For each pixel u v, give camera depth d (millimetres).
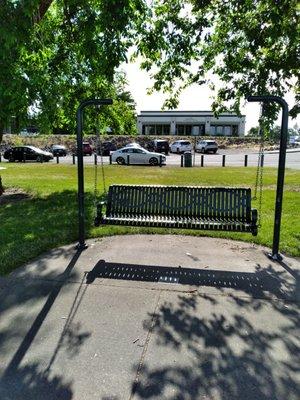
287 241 6105
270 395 2666
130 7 6559
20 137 44062
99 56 6891
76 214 8180
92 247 5910
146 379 2838
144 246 5973
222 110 8320
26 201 9992
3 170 19812
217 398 2641
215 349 3209
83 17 6785
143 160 24672
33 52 6332
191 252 5688
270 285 4492
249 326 3570
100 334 3447
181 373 2902
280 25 6723
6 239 6238
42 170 19812
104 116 12906
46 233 6590
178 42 8180
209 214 5969
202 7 7504
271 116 6797
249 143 47969
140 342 3316
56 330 3516
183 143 40688
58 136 46094
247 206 5848
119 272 4891
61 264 5164
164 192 6148
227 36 7891
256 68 7480
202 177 16594
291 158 30781
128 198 6242
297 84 7242
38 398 2662
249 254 5598
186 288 4414
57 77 9438
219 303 4035
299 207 8922
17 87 5691
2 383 2814
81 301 4086
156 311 3859
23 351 3195
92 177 16344
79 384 2791
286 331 3484
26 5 4980
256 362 3031
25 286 4465
